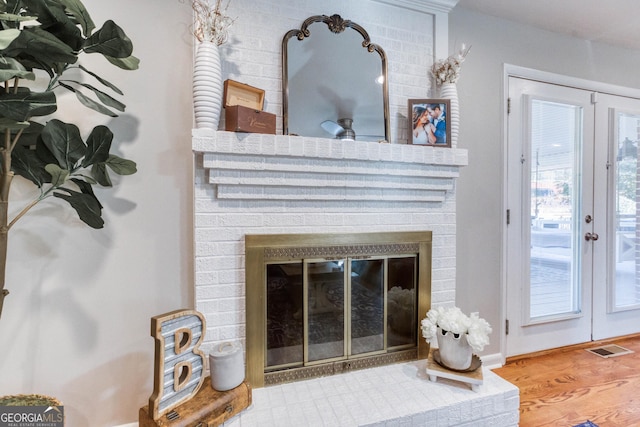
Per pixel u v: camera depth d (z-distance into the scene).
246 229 1.56
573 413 1.70
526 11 2.12
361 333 1.76
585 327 2.53
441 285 1.91
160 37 1.53
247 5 1.60
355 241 1.70
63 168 1.27
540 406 1.76
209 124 1.41
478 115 2.15
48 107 1.01
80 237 1.45
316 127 1.67
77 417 1.46
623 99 2.62
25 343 1.38
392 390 1.51
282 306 1.64
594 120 2.52
